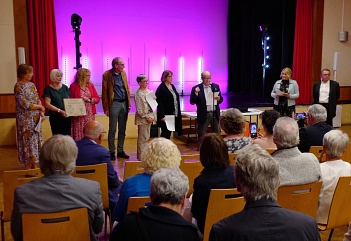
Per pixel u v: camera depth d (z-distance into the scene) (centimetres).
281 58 1220
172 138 810
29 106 493
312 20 974
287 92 690
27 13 743
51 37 773
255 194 147
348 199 263
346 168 275
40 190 211
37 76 761
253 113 731
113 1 1122
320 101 740
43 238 211
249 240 140
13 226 214
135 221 162
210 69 1259
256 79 1298
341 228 363
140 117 589
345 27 996
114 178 316
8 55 735
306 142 387
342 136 274
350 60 1009
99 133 329
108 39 1130
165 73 616
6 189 289
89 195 218
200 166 347
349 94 1020
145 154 232
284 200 248
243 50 1286
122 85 608
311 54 980
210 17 1234
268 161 149
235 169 154
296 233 142
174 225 160
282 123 253
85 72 557
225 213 238
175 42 1205
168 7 1184
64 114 532
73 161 218
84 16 1097
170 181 168
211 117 663
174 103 620
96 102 565
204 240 239
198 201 238
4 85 737
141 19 1158
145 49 1174
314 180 250
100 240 337
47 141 217
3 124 730
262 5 1246
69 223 212
